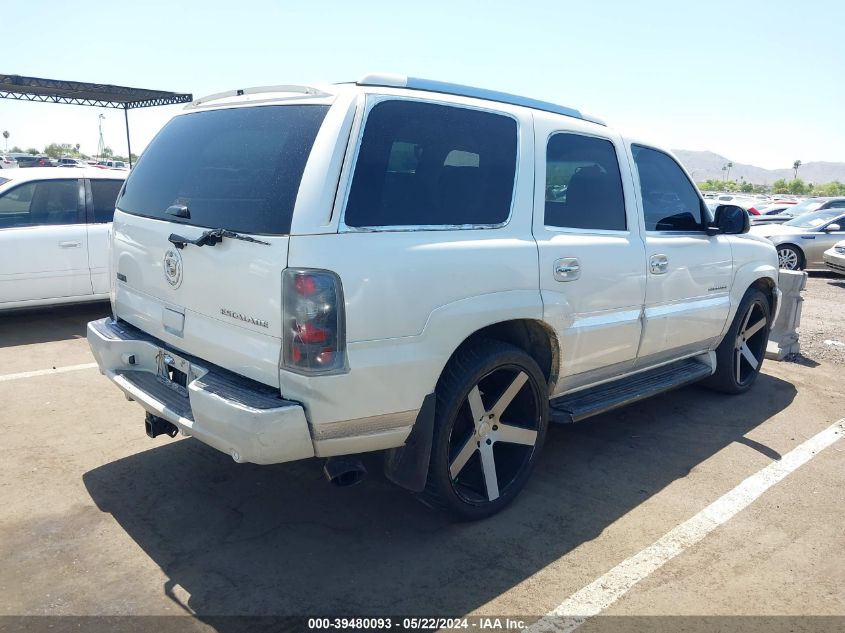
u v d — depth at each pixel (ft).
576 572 9.68
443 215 9.78
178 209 9.86
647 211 13.75
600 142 12.78
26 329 22.59
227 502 11.28
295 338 8.32
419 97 9.80
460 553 10.03
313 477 12.25
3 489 11.49
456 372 9.93
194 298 9.67
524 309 10.50
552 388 11.96
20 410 15.15
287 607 8.68
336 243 8.48
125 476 12.09
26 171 22.86
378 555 9.91
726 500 12.03
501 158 10.72
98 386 16.88
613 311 12.51
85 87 63.31
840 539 10.85
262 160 9.28
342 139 8.77
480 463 10.82
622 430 15.29
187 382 10.14
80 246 22.88
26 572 9.24
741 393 18.12
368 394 8.79
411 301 9.00
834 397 18.24
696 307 14.94
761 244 17.63
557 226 11.52
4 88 63.41
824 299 36.09
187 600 8.75
